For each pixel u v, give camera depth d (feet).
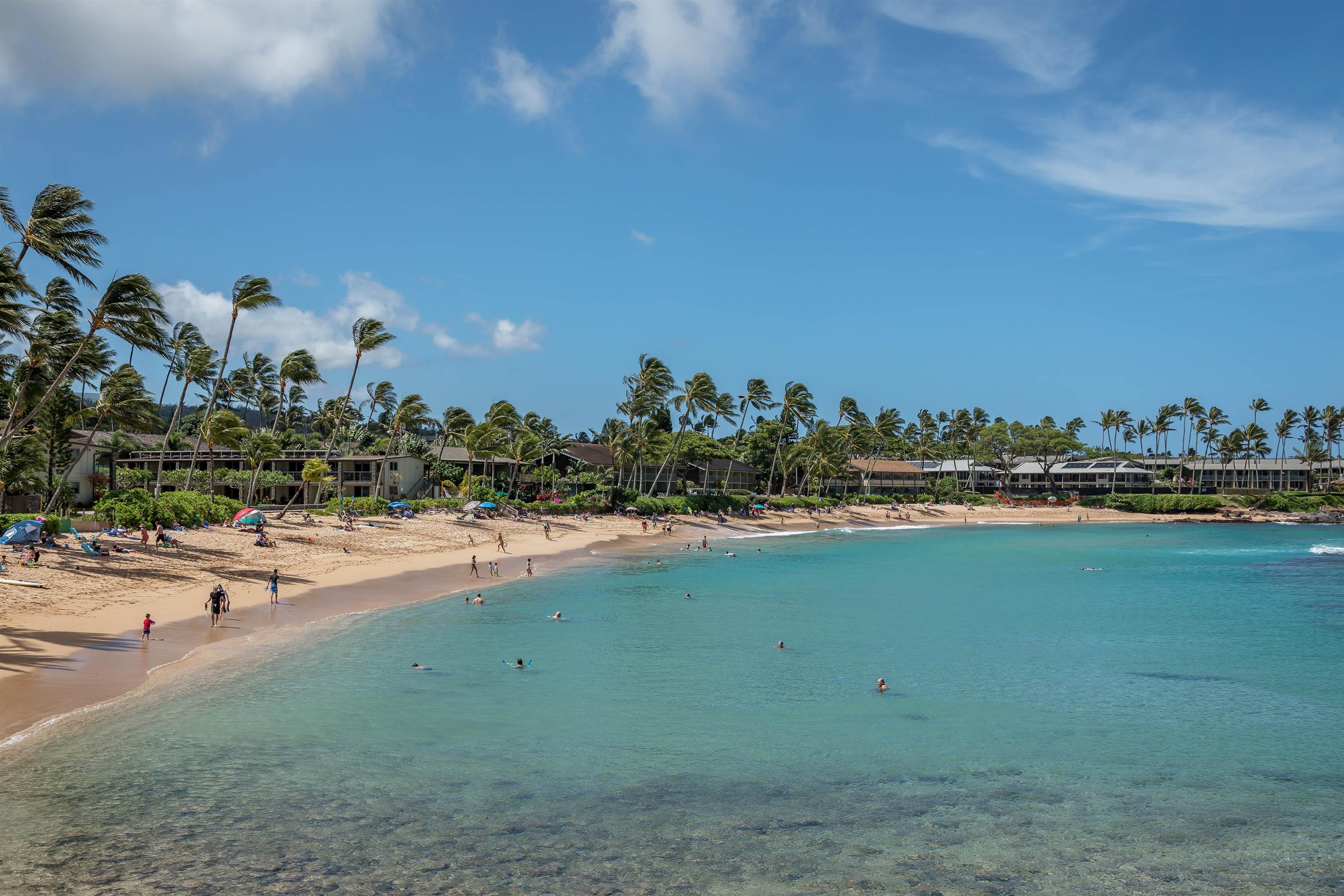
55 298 160.76
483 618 124.26
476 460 309.01
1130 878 45.01
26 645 86.53
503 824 50.29
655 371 344.08
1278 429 626.23
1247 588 176.14
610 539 268.62
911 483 582.35
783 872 44.96
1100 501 506.89
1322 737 71.15
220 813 50.03
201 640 96.89
